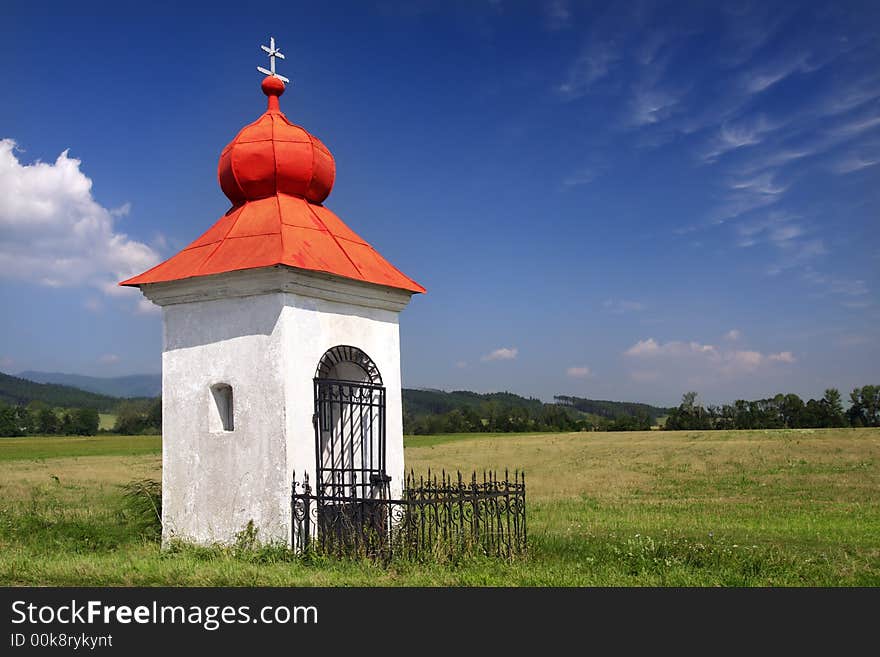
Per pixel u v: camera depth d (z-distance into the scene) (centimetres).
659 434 8712
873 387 11200
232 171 1461
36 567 1160
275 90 1527
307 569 1160
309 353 1323
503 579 1121
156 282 1374
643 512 2427
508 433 11000
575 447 6950
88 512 2233
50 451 7269
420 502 1213
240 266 1296
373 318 1452
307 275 1310
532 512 2439
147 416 12412
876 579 1229
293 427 1281
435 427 11700
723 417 11506
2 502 2739
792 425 11338
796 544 1681
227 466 1320
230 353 1334
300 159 1458
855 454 4988
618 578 1169
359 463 1447
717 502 2744
